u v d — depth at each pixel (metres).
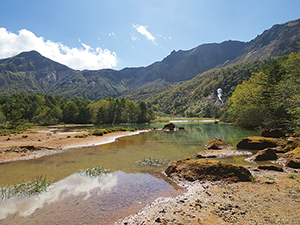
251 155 14.16
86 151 16.42
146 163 12.10
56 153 15.62
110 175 9.52
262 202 5.74
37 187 7.64
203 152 14.77
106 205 6.11
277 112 32.50
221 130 38.12
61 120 90.44
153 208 5.80
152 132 37.06
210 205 5.79
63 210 5.81
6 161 12.81
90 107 92.12
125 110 92.81
